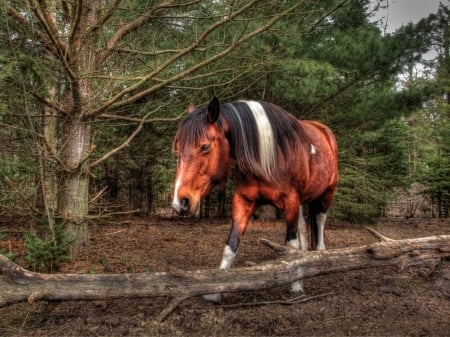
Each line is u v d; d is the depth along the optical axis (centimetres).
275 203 356
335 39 796
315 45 784
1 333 283
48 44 454
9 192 464
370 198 968
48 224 436
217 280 303
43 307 326
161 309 322
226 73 614
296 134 368
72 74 447
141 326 294
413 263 389
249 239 737
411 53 727
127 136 846
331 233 838
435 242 401
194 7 540
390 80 835
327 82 712
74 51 464
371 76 765
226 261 333
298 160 360
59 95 496
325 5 716
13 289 276
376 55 724
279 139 348
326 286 400
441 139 1536
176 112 727
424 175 1424
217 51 602
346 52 733
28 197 485
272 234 804
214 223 1041
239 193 352
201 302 333
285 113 371
